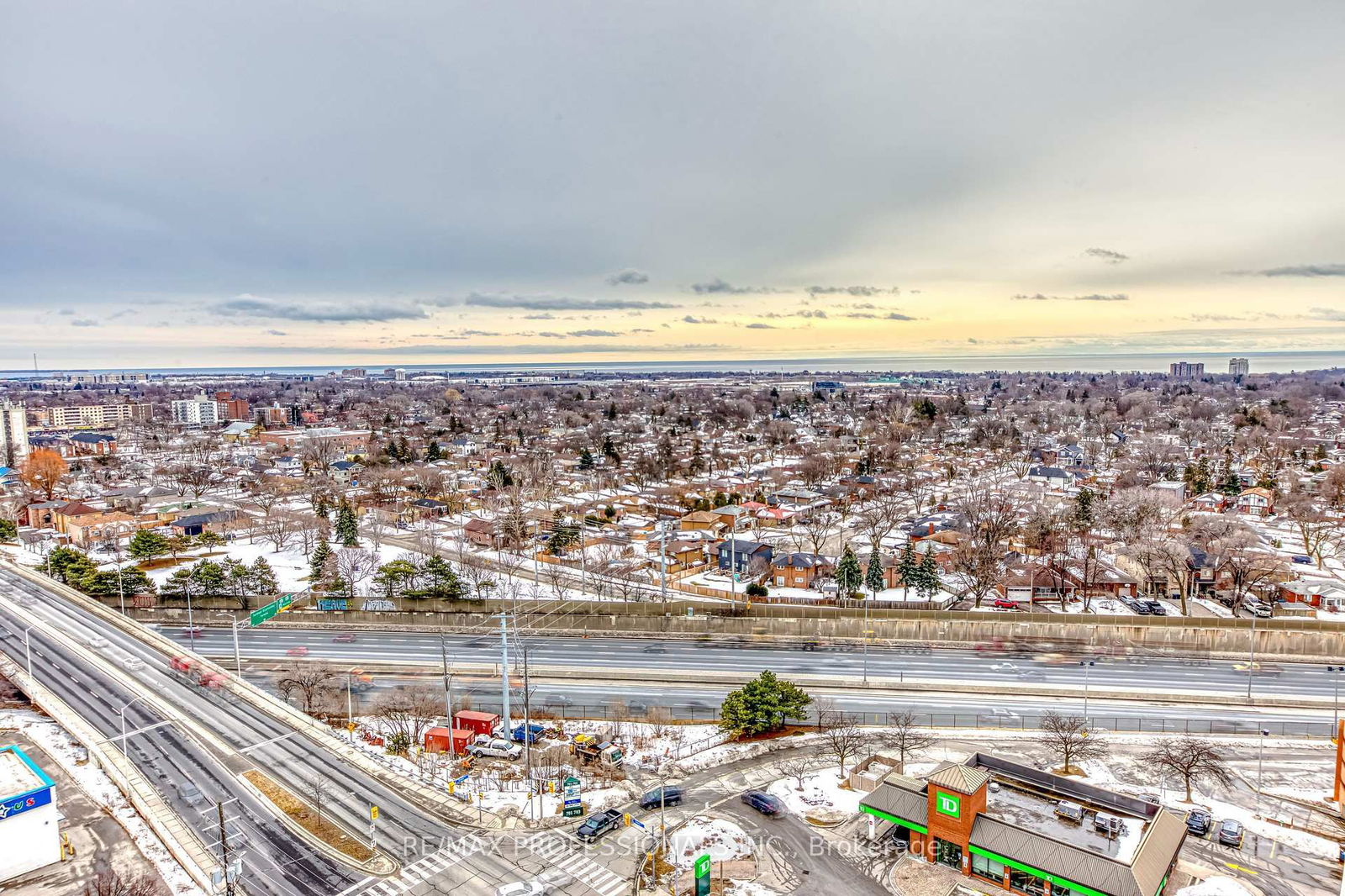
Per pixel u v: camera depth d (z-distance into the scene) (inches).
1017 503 6752.0
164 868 2321.6
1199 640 4288.9
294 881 2231.8
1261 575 4862.2
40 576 5556.1
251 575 5108.3
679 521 6742.1
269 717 3329.2
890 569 5369.1
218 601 5022.1
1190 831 2539.4
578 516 6973.4
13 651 4092.0
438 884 2223.2
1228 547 5128.0
